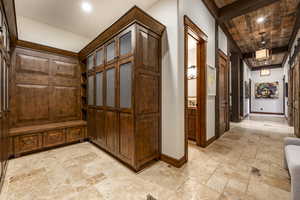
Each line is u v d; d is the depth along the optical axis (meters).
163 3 2.21
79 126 3.16
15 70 2.62
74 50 3.56
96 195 1.48
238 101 5.71
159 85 2.27
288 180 1.72
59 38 3.32
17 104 2.65
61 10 2.67
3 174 1.73
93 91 3.00
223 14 3.13
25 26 2.88
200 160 2.27
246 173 1.88
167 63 2.18
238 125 5.14
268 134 3.87
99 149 2.79
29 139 2.48
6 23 1.93
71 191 1.54
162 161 2.24
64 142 2.91
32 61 2.82
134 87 1.88
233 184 1.65
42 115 2.94
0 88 1.60
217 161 2.23
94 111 2.97
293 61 4.44
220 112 3.67
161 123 2.30
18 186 1.62
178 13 2.03
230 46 4.80
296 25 3.67
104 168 2.04
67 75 3.32
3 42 1.76
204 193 1.50
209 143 3.03
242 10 2.93
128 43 2.01
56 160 2.29
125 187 1.60
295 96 3.94
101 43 2.64
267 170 1.96
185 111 2.21
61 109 3.22
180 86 2.11
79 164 2.16
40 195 1.48
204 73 2.80
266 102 8.77
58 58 3.19
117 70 2.23
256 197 1.43
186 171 1.94
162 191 1.53
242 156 2.41
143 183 1.67
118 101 2.22
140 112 1.96
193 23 2.37
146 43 2.04
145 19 1.93
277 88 8.37
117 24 2.10
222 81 3.86
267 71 8.36
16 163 2.18
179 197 1.44
